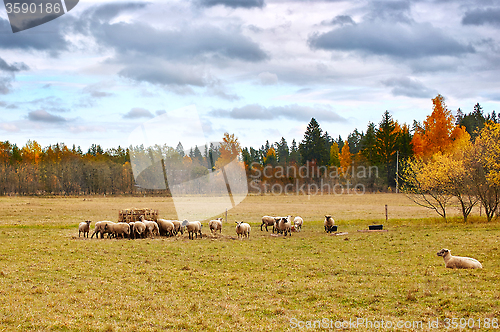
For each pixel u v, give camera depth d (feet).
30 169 370.94
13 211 165.37
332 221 98.27
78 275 51.47
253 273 53.47
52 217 142.61
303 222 124.26
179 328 32.86
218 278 50.52
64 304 38.78
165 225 93.97
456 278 46.14
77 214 154.92
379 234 89.25
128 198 280.51
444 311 35.17
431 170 117.08
